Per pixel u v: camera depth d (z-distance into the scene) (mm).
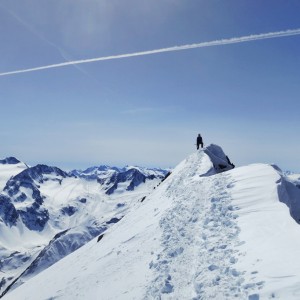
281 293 9719
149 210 32906
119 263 20406
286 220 15242
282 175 26047
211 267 13289
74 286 21578
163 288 13586
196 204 23078
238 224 16562
